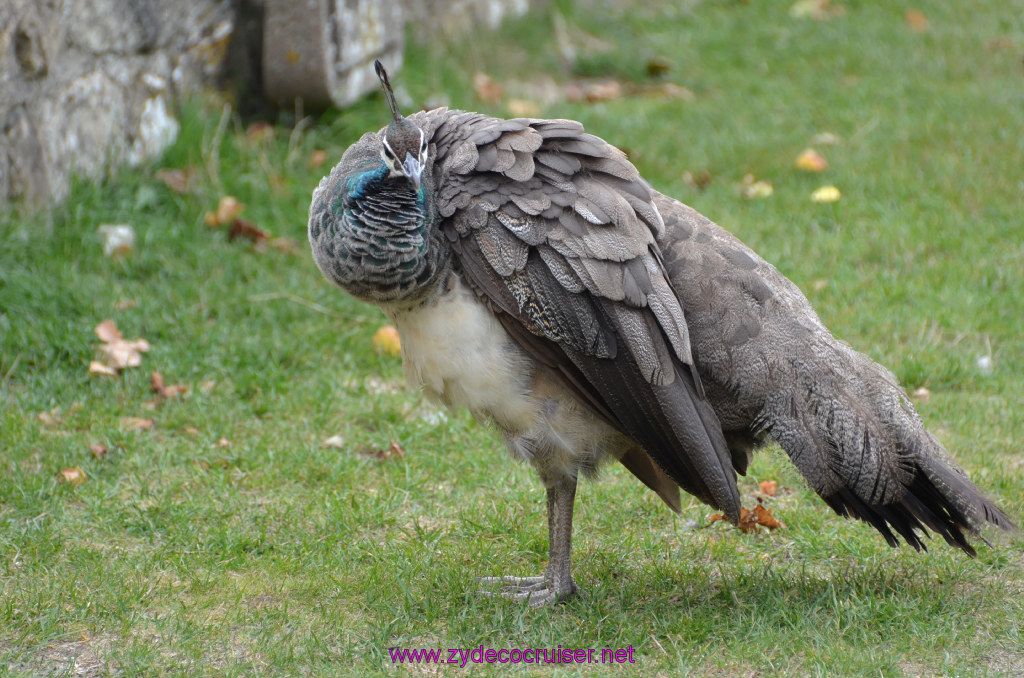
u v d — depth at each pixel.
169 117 14.69
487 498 9.55
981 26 20.61
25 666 7.11
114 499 9.27
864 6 21.64
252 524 9.05
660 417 7.44
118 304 12.10
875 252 13.59
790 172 15.58
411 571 8.35
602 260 7.37
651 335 7.39
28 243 12.28
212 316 12.34
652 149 16.14
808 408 7.60
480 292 7.52
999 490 9.33
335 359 11.71
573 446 7.79
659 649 7.38
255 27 15.59
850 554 8.66
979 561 8.41
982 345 11.80
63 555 8.44
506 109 16.89
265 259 13.23
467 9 19.45
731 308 7.67
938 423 10.45
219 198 13.93
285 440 10.30
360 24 15.73
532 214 7.41
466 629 7.61
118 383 11.00
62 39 12.86
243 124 15.58
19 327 11.45
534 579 8.33
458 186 7.55
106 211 13.27
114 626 7.55
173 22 14.62
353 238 7.39
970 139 16.17
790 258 13.38
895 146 16.11
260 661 7.19
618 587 8.27
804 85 18.52
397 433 10.47
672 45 20.11
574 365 7.52
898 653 7.21
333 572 8.38
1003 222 14.10
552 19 20.39
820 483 7.61
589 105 17.73
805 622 7.59
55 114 12.91
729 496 7.39
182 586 8.08
